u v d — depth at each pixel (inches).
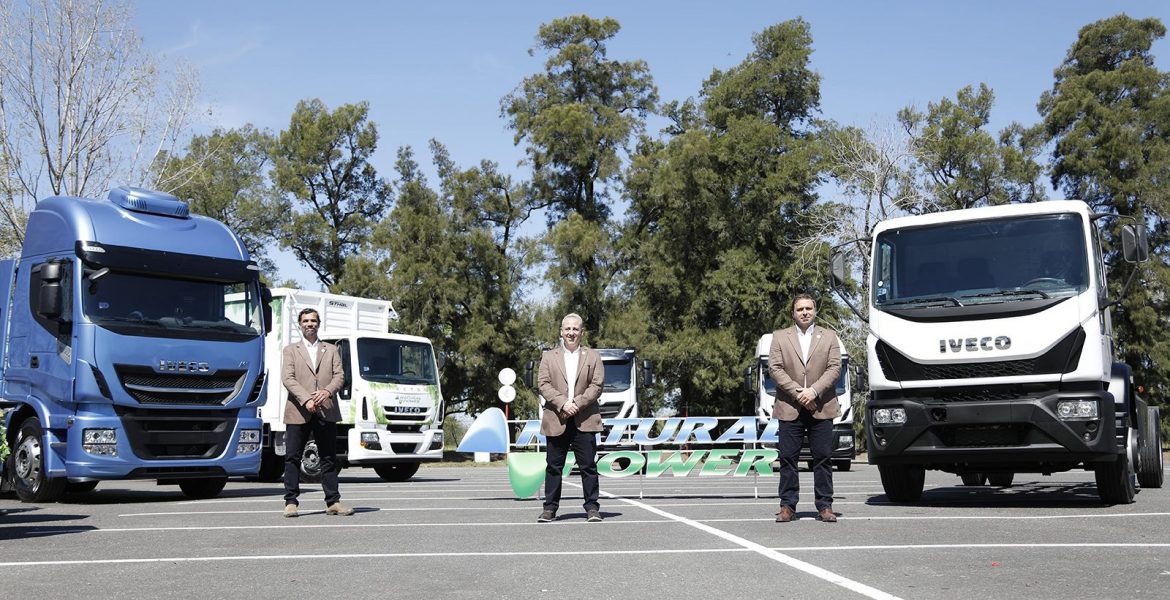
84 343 528.1
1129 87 1836.9
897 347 455.8
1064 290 441.1
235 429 570.6
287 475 451.2
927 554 300.5
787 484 404.2
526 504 522.0
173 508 506.6
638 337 1717.5
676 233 1897.1
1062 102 1834.4
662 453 549.0
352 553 318.0
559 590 246.7
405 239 1740.9
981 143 1737.2
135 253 550.9
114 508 508.7
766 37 1905.8
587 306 1745.8
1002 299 446.3
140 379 538.9
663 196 1893.5
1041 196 1800.0
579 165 1836.9
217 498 590.2
